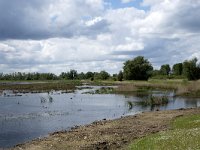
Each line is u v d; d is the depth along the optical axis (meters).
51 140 26.80
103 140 26.06
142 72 150.50
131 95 80.44
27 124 36.22
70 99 68.25
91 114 45.53
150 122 35.16
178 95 78.75
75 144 25.14
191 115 37.38
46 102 60.75
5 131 32.31
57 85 122.81
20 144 26.11
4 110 47.84
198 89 81.81
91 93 86.88
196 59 116.81
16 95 76.19
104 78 186.88
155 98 62.84
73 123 37.41
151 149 19.84
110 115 44.88
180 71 175.62
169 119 36.78
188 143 19.84
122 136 27.58
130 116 40.94
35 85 120.81
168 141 20.91
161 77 164.25
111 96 77.88
